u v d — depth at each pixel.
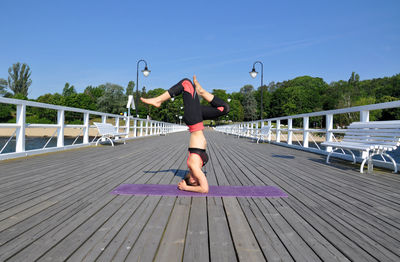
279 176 3.97
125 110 69.94
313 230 1.91
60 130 7.00
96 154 6.42
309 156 6.65
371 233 1.87
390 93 72.94
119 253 1.52
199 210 2.32
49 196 2.68
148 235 1.77
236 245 1.65
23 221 1.99
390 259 1.50
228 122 91.62
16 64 78.88
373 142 4.39
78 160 5.31
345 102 52.25
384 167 4.76
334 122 34.34
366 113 5.25
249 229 1.91
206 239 1.74
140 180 3.52
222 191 2.97
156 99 2.75
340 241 1.73
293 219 2.13
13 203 2.42
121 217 2.11
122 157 5.96
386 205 2.54
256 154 7.09
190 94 2.91
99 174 3.90
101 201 2.53
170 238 1.75
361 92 78.38
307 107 80.75
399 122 4.02
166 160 5.57
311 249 1.62
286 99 82.81
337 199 2.74
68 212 2.21
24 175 3.72
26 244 1.61
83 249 1.56
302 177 3.90
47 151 6.37
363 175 4.07
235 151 7.91
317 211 2.35
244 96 109.44
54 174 3.83
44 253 1.51
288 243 1.69
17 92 78.69
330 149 6.73
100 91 102.94
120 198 2.65
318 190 3.12
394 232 1.89
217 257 1.50
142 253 1.52
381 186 3.34
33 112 62.22
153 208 2.34
